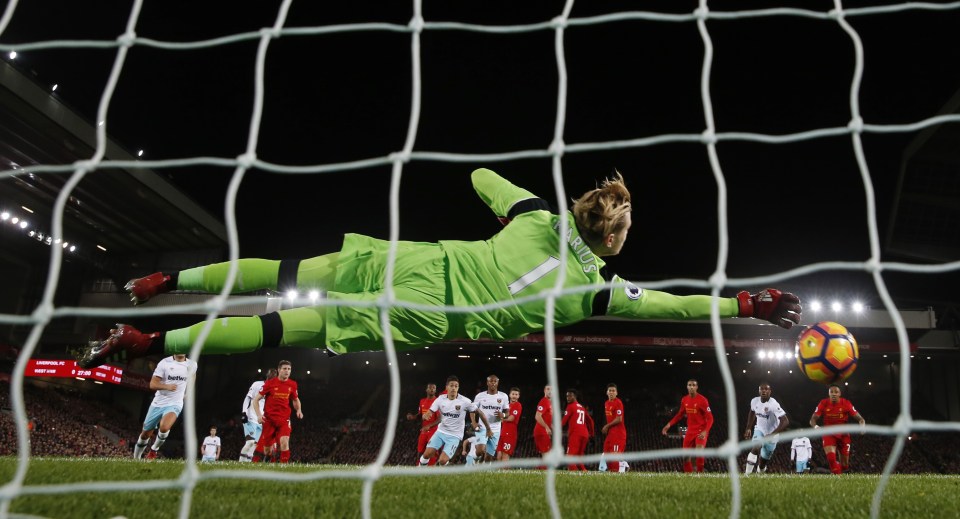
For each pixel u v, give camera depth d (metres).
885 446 34.12
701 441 12.62
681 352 39.41
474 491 3.79
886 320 34.47
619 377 44.09
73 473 4.12
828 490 4.22
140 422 37.25
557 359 43.53
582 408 13.09
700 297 3.89
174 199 33.72
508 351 41.53
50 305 2.02
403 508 2.98
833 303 35.12
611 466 12.96
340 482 4.04
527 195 4.01
